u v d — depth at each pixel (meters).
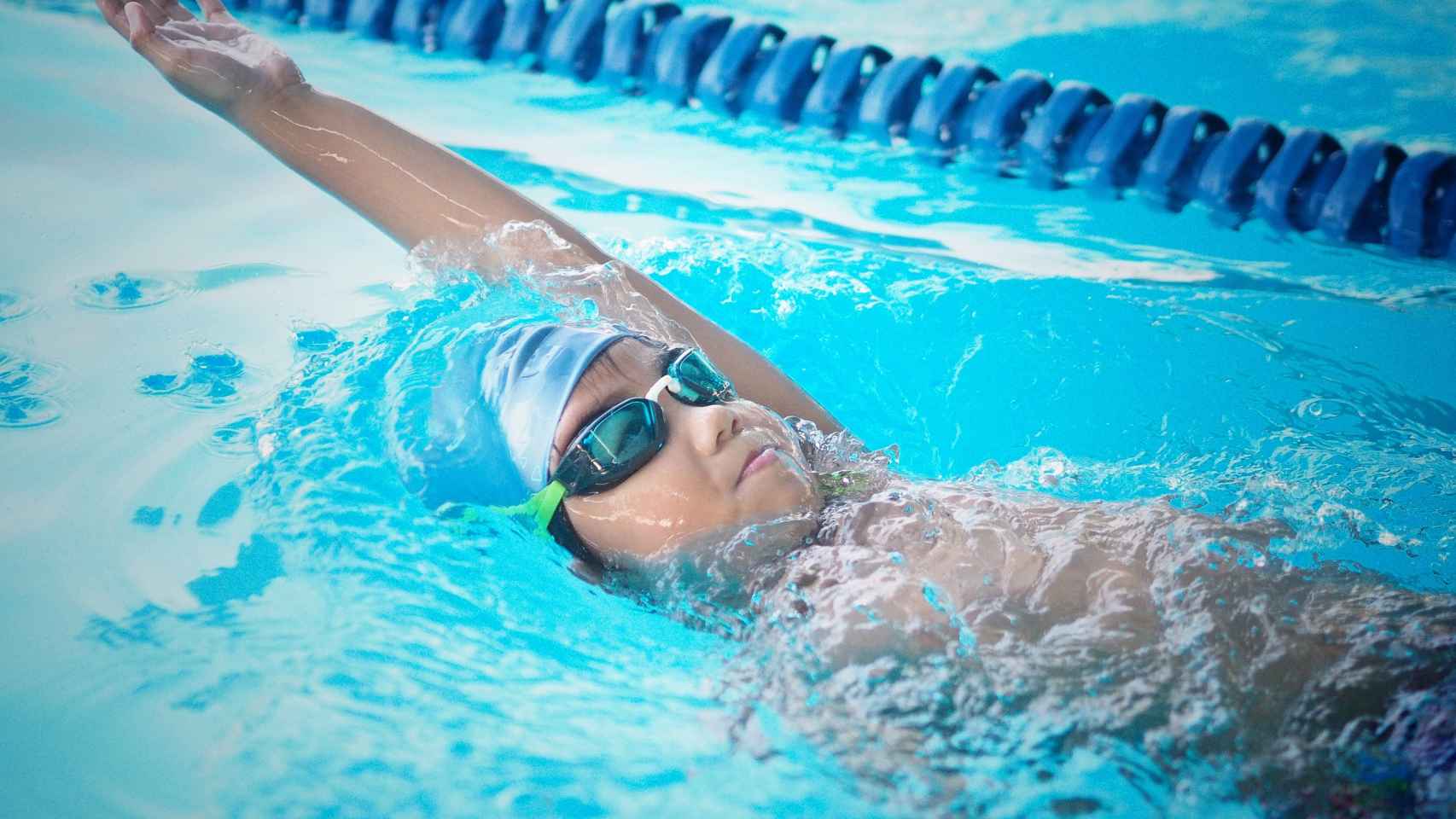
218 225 2.98
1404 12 4.49
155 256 2.79
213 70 2.22
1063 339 2.55
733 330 2.57
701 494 1.74
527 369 1.87
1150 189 3.64
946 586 1.62
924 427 2.34
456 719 1.51
